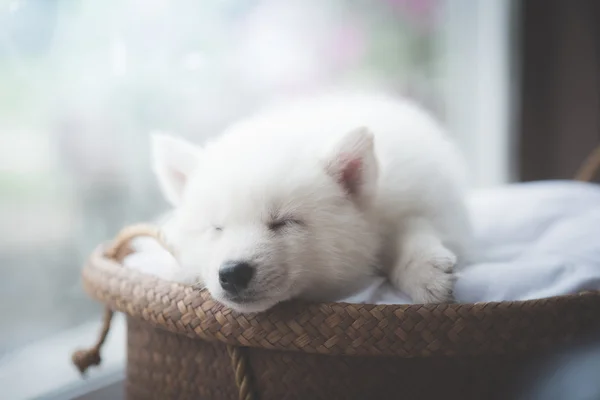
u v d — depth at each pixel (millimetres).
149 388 490
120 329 669
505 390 431
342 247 461
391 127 535
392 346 409
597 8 852
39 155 613
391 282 486
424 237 483
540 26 890
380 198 498
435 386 425
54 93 621
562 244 558
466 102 984
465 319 408
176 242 485
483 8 951
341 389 427
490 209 654
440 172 528
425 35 959
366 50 898
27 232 607
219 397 456
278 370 434
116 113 667
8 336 593
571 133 890
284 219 451
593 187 701
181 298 446
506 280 457
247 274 428
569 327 419
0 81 580
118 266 489
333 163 468
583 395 419
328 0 837
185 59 700
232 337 430
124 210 684
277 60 789
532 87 902
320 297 466
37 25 598
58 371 601
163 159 508
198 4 700
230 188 452
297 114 547
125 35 655
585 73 868
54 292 631
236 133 508
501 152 953
